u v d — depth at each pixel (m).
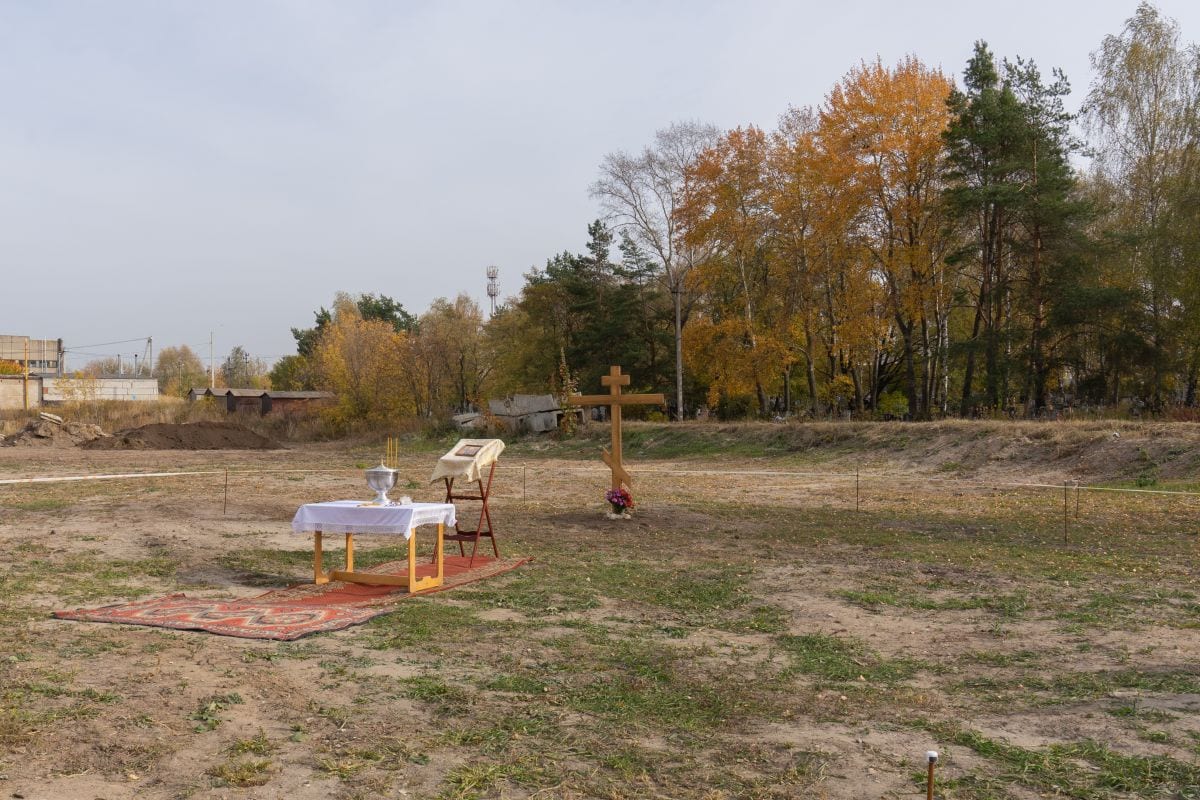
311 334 101.31
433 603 9.67
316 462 36.78
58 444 46.31
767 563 12.50
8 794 4.37
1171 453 22.16
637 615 9.30
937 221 40.38
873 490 22.44
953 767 5.14
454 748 5.34
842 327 41.25
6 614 8.67
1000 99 37.06
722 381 45.72
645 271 56.97
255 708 5.92
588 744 5.46
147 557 12.50
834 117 40.53
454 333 65.88
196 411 61.84
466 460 12.41
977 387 49.22
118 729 5.38
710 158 45.09
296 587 10.55
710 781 4.93
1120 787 4.82
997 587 10.62
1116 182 41.16
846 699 6.46
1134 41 39.22
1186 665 7.12
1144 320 35.75
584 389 59.06
